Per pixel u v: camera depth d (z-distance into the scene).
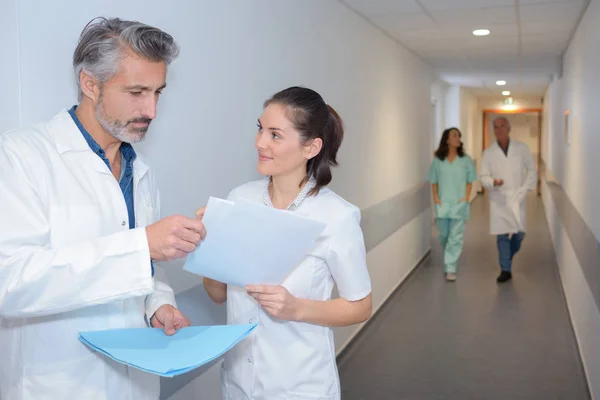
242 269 1.41
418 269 6.58
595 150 3.54
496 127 5.88
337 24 3.88
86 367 1.36
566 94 6.09
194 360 1.22
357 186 4.37
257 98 2.77
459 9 4.16
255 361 1.58
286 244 1.37
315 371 1.59
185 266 1.41
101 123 1.34
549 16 4.43
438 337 4.32
